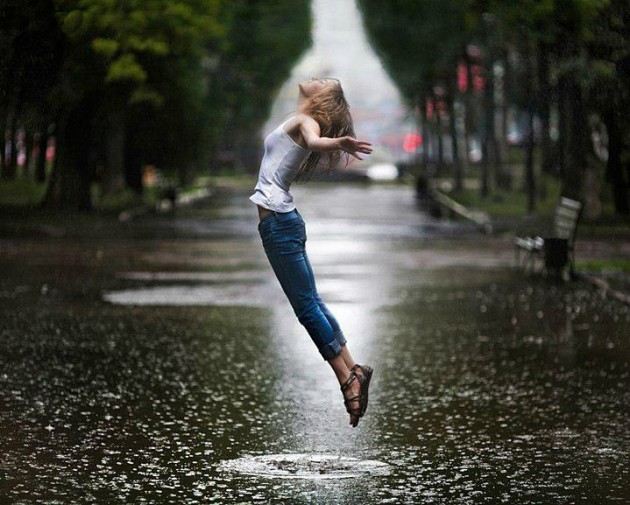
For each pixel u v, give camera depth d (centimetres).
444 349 2408
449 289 3544
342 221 7219
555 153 7025
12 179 9819
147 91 6900
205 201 10081
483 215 7588
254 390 1959
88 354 2306
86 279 3772
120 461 1480
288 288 1363
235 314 2938
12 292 3381
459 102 11181
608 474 1421
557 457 1507
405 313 2991
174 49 4897
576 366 2200
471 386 2003
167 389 1959
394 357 2306
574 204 3906
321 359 2270
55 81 2633
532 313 2984
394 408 1820
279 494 1333
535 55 5656
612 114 3859
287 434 1638
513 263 4447
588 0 3247
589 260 4422
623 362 2239
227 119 14825
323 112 1350
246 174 17538
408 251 5028
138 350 2362
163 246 5244
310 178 1391
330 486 1370
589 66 3638
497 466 1463
